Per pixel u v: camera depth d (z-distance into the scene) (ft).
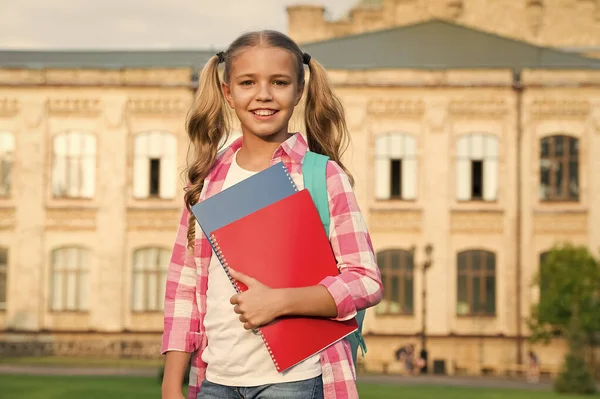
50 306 173.99
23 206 175.11
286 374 12.37
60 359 164.35
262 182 12.80
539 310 156.87
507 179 173.37
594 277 154.20
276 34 13.17
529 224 172.86
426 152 173.78
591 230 172.55
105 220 175.01
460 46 186.80
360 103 174.19
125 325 173.37
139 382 106.93
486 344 169.17
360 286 12.45
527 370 157.99
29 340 172.14
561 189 174.19
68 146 176.14
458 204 173.37
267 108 12.96
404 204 173.37
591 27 216.13
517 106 173.37
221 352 12.68
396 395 96.53
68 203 175.52
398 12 219.20
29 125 175.83
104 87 175.73
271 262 12.48
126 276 174.40
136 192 176.14
